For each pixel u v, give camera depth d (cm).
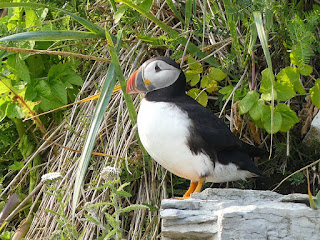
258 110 787
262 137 864
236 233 563
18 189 917
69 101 964
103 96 727
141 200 828
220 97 872
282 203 615
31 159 898
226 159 732
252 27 788
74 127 909
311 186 841
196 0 884
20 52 865
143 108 738
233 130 847
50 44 938
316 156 849
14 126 973
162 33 928
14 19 960
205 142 711
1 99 882
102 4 982
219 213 583
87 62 957
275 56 879
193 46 866
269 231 565
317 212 569
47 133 943
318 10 840
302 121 852
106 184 612
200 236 597
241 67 855
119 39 821
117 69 750
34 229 838
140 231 802
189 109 720
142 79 751
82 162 663
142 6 847
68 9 980
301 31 786
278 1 844
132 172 839
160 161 735
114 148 830
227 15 835
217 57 907
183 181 843
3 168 972
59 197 650
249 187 861
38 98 909
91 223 797
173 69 751
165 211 600
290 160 866
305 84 889
